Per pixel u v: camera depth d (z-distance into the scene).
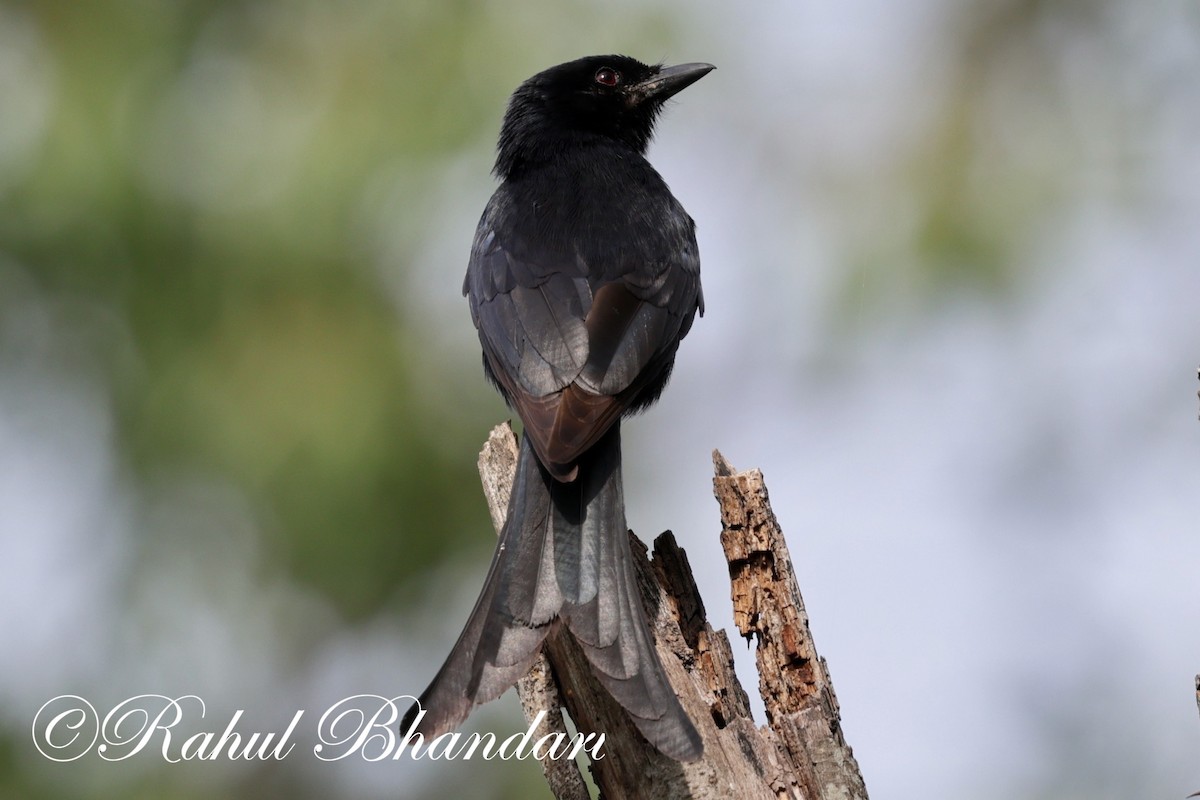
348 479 12.85
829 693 7.65
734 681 7.66
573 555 7.49
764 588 7.77
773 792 7.29
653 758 7.25
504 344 8.70
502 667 7.13
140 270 13.30
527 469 7.89
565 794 7.27
